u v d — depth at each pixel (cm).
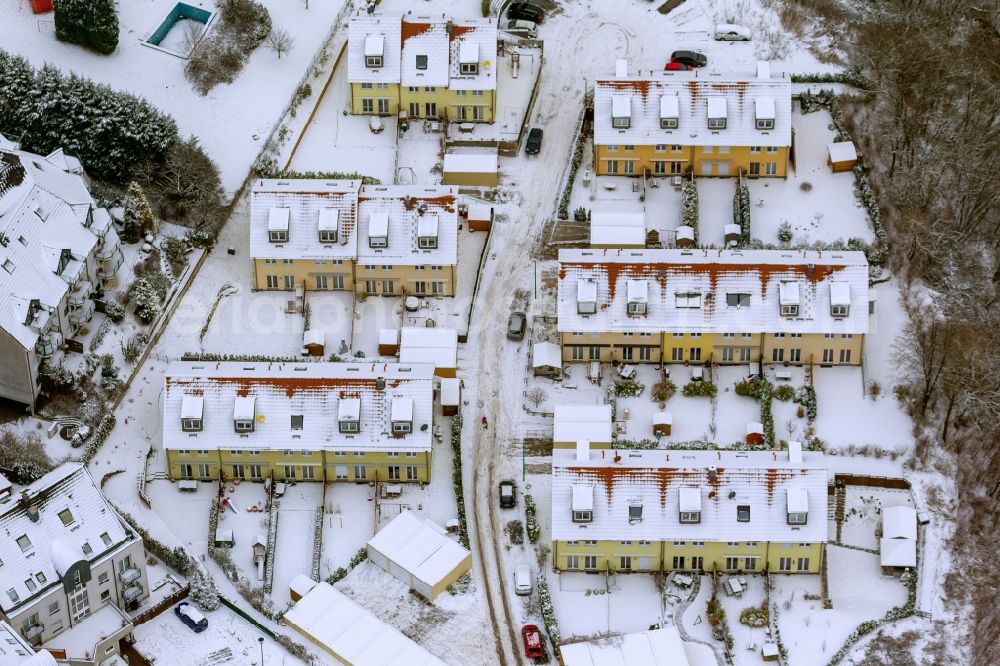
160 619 17038
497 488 18262
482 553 17738
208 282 19850
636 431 18625
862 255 19200
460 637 17050
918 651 17012
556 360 19062
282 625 17025
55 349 18475
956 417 18662
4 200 18425
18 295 18012
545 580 17512
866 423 18725
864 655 16962
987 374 18688
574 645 16688
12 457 17912
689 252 19350
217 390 18062
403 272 19638
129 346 18888
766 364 19150
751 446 18350
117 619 16738
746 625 17138
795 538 17250
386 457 18062
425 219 19488
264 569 17438
